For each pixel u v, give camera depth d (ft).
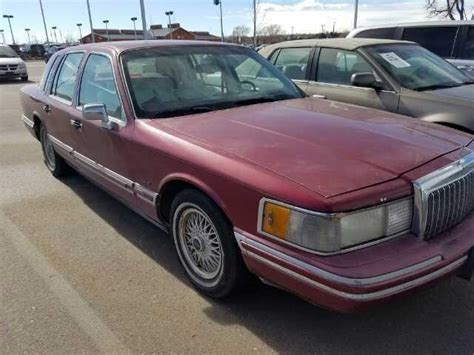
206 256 10.19
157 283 11.06
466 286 10.57
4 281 11.23
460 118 16.55
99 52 13.94
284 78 14.88
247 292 10.18
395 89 18.31
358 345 8.81
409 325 9.32
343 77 20.29
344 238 7.52
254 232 8.45
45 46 180.96
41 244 13.24
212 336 9.12
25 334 9.27
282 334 9.14
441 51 27.50
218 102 12.57
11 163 22.09
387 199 7.80
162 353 8.68
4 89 58.39
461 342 8.82
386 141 9.47
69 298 10.48
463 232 8.83
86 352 8.74
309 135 9.74
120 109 12.20
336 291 7.30
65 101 15.89
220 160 9.09
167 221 11.43
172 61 13.10
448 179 8.57
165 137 10.53
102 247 13.00
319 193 7.61
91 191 17.65
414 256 7.80
